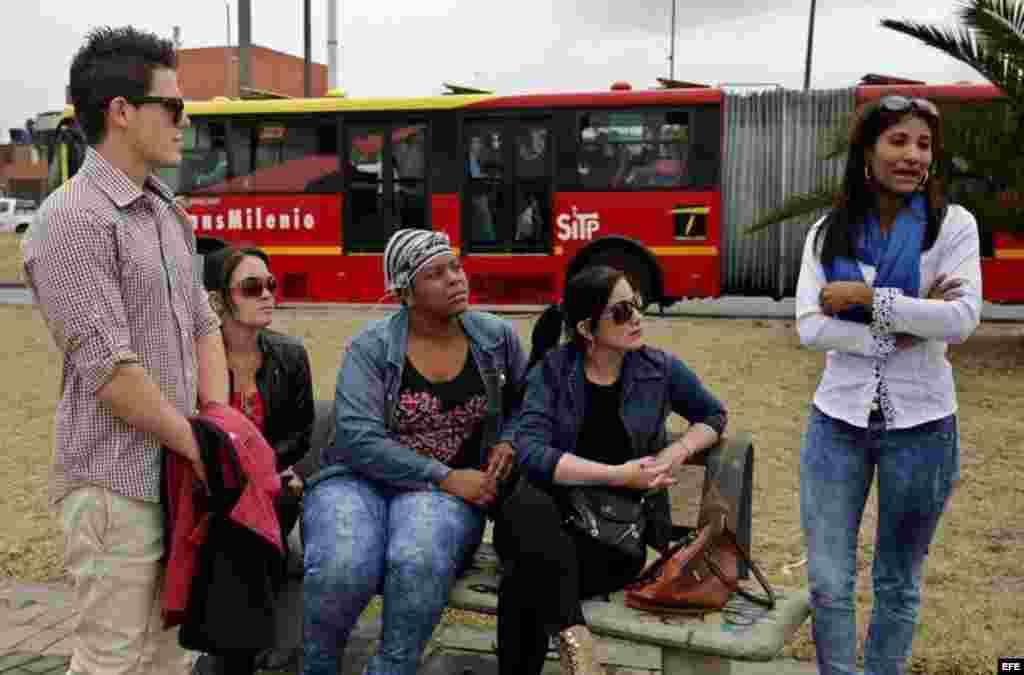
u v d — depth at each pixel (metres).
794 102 14.40
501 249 15.02
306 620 3.40
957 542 5.45
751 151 14.52
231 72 47.84
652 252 14.65
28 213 43.22
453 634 4.41
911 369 3.18
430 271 3.67
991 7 10.58
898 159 3.16
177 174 15.80
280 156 15.60
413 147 15.23
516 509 3.35
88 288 2.62
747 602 3.45
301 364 4.07
